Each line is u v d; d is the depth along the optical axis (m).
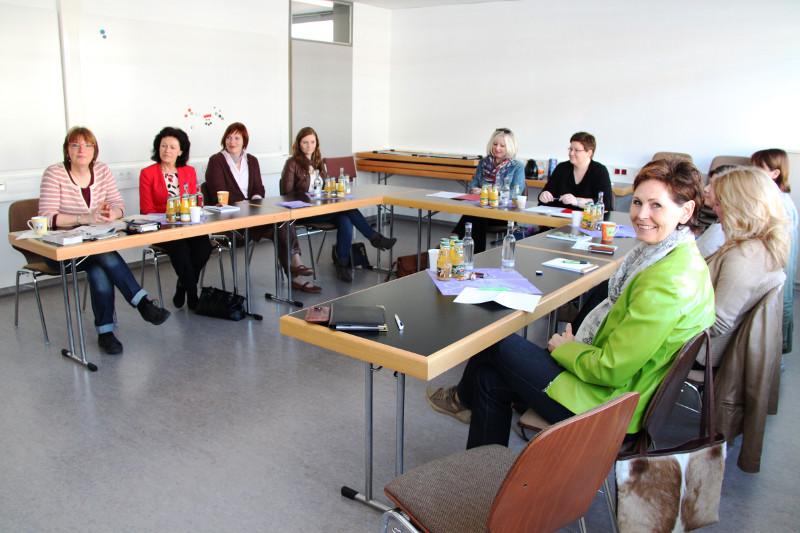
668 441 2.56
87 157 3.49
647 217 1.75
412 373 1.62
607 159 6.11
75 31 4.34
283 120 6.16
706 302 1.69
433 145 7.25
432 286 2.31
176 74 5.07
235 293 3.96
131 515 2.01
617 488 1.51
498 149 4.77
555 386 1.76
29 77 4.14
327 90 6.61
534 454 1.11
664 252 1.73
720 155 5.46
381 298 2.14
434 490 1.44
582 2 5.94
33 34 4.12
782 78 5.09
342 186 4.50
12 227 3.40
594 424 1.20
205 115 5.37
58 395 2.83
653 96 5.73
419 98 7.24
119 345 3.34
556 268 2.62
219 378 3.05
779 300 2.17
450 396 2.43
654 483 1.53
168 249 3.83
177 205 3.37
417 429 2.61
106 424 2.58
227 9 5.40
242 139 4.54
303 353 3.39
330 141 6.78
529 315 2.05
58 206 3.47
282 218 3.79
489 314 1.98
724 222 2.24
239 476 2.24
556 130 6.36
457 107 6.96
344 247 4.80
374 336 1.76
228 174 4.52
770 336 2.14
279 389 2.95
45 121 4.28
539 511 1.24
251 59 5.70
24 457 2.33
